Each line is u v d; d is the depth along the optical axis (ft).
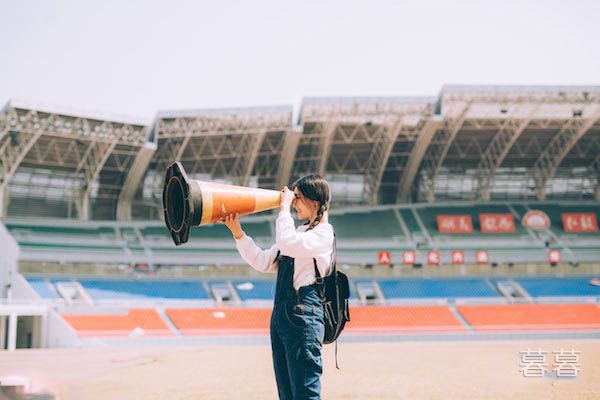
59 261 151.74
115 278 156.76
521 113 147.13
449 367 57.72
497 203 187.42
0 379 35.09
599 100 141.08
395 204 186.80
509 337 125.80
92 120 138.82
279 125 145.48
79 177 167.63
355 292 160.25
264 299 154.20
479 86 138.21
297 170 173.06
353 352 85.71
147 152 150.82
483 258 168.35
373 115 143.95
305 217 12.07
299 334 10.61
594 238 177.17
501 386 41.14
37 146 149.69
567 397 35.06
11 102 127.85
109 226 168.55
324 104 139.23
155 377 51.31
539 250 172.24
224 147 160.45
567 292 158.81
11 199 162.81
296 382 10.41
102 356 84.64
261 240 172.55
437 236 176.35
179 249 166.61
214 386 43.88
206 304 148.46
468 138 162.91
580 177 186.29
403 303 152.05
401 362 65.16
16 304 123.54
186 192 10.66
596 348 83.66
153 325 131.34
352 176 183.01
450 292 159.63
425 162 174.81
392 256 169.58
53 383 43.88
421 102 140.15
